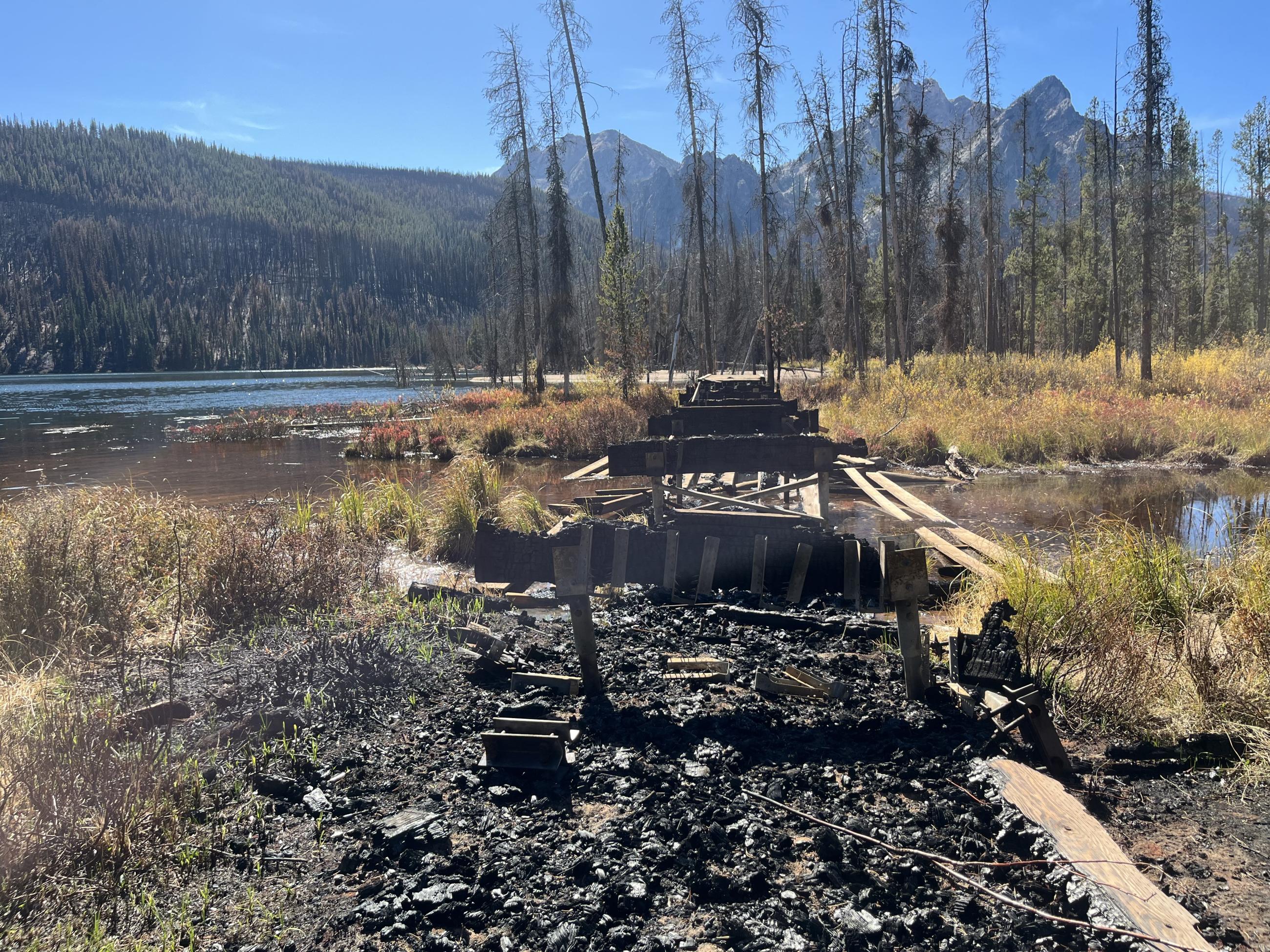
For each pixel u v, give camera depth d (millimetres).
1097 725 4539
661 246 90312
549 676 5199
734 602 7348
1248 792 3766
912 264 31297
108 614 6086
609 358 26984
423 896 3039
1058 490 13297
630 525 8219
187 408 41250
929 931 2838
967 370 25844
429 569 8945
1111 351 29234
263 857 3375
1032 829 3342
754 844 3385
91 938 2850
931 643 5723
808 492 11617
